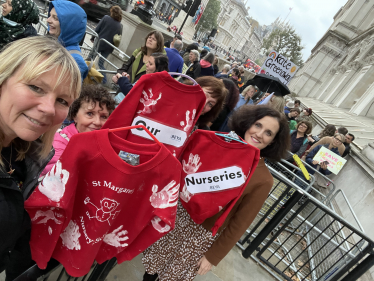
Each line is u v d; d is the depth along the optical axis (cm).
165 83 127
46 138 99
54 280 169
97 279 168
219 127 287
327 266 340
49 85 73
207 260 160
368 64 1561
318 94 2811
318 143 503
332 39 2886
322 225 404
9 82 72
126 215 113
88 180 98
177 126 137
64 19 229
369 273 315
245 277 279
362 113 1168
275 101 430
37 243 101
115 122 125
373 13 2617
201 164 143
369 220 397
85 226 106
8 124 78
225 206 154
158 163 101
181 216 161
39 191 90
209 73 538
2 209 78
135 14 731
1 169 76
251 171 141
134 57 339
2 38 208
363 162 528
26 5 220
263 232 288
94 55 478
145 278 192
